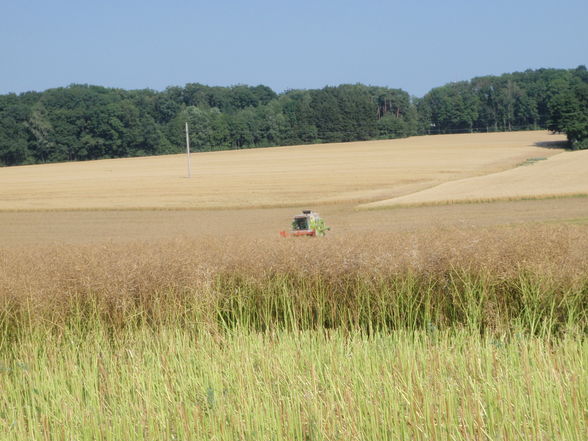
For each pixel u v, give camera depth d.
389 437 12.25
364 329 21.06
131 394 15.72
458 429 12.35
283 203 128.38
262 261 25.77
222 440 12.49
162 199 142.50
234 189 156.25
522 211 98.50
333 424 12.48
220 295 24.58
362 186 153.75
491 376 14.67
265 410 13.62
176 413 13.78
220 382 15.52
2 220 121.38
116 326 23.17
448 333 20.42
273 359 16.97
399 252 25.33
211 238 36.00
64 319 22.91
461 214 100.25
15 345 20.89
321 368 16.14
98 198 148.12
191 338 21.67
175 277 24.75
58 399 15.06
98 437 13.12
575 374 14.17
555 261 23.23
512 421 12.10
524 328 20.86
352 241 29.47
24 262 28.97
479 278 23.23
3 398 16.09
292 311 24.39
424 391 13.70
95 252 30.39
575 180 130.38
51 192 164.00
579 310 21.80
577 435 11.70
